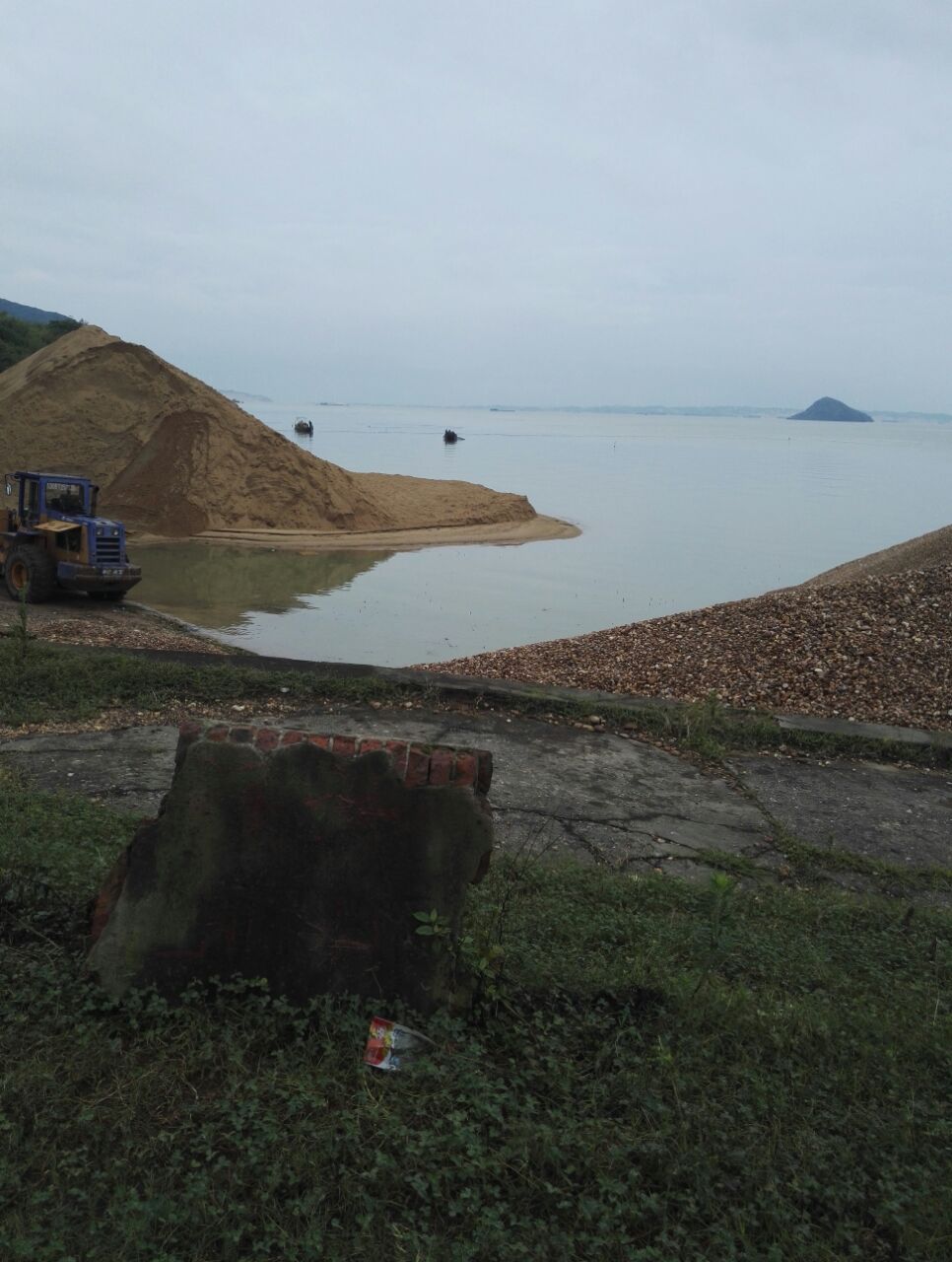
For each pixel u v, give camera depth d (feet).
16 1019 12.95
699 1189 10.92
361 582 76.59
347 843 13.83
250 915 13.87
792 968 17.30
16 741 28.53
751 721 33.99
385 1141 11.22
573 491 177.58
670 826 25.53
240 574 77.46
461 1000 14.16
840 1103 12.84
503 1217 10.44
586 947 17.20
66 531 57.72
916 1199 11.00
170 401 106.01
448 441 363.35
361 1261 9.64
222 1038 12.88
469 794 13.78
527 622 63.36
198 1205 10.00
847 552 103.40
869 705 36.70
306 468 107.14
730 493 183.42
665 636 44.78
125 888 13.97
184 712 32.24
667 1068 13.10
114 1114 11.37
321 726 31.63
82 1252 9.38
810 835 25.76
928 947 18.90
